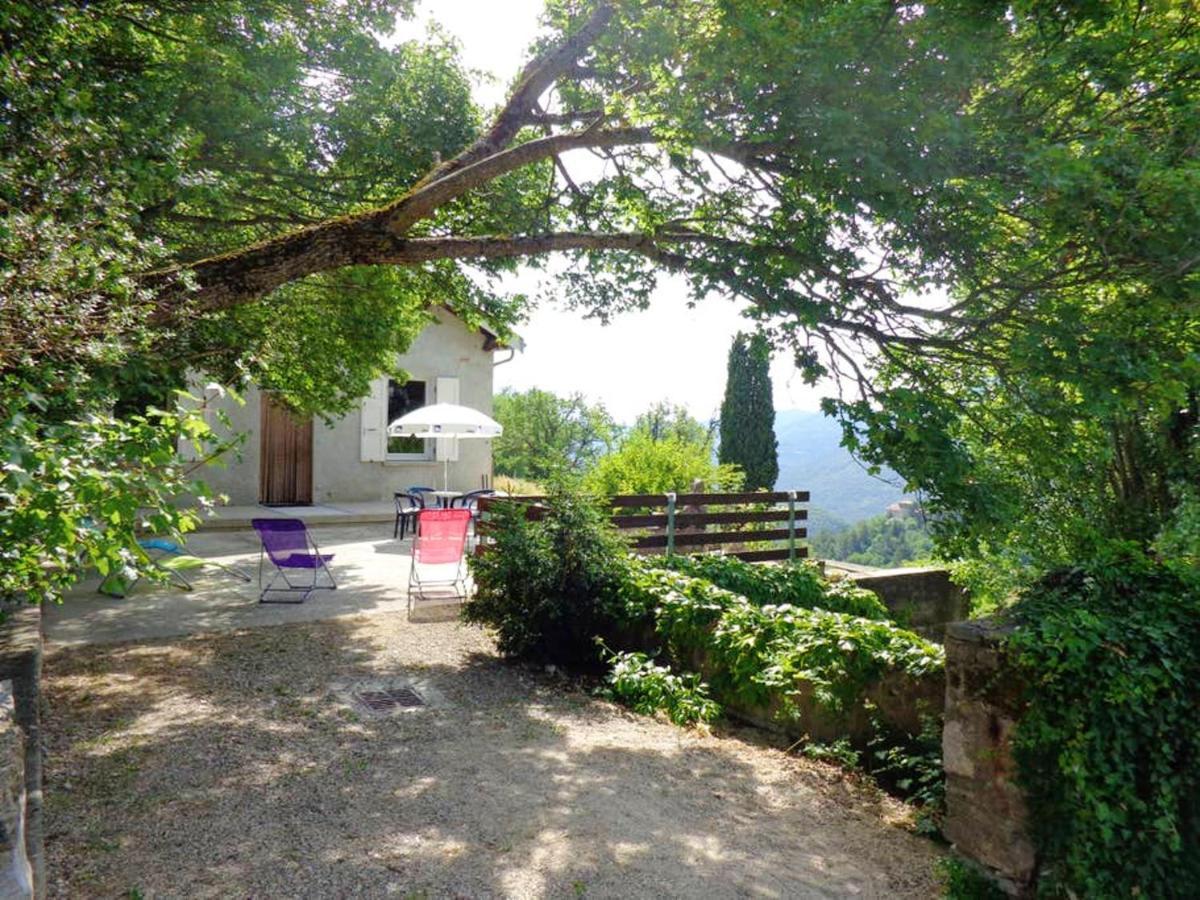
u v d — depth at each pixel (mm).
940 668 4500
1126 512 6145
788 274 4301
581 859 3428
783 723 5375
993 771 3457
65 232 2801
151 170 4090
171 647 6551
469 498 13742
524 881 3211
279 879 3113
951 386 4695
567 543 6758
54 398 2791
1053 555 6246
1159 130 3729
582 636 6754
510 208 7109
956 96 3822
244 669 6035
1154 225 3416
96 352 2773
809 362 4465
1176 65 3613
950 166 3564
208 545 11898
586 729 5215
